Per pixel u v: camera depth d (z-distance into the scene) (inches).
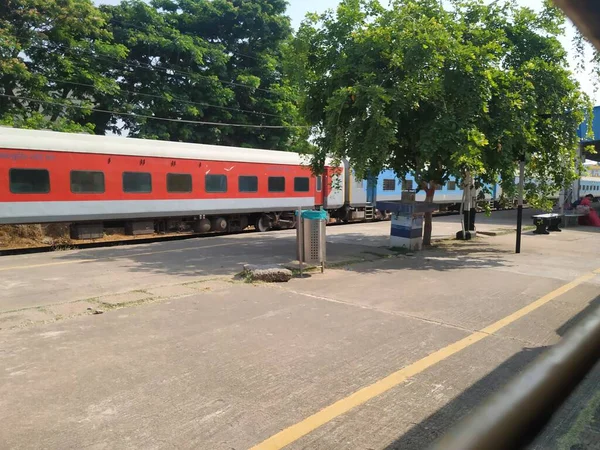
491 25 470.9
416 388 148.9
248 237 581.9
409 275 327.9
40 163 492.4
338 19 431.5
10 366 163.2
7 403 136.6
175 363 167.5
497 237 588.7
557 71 446.9
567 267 366.6
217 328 206.2
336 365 167.0
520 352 180.9
